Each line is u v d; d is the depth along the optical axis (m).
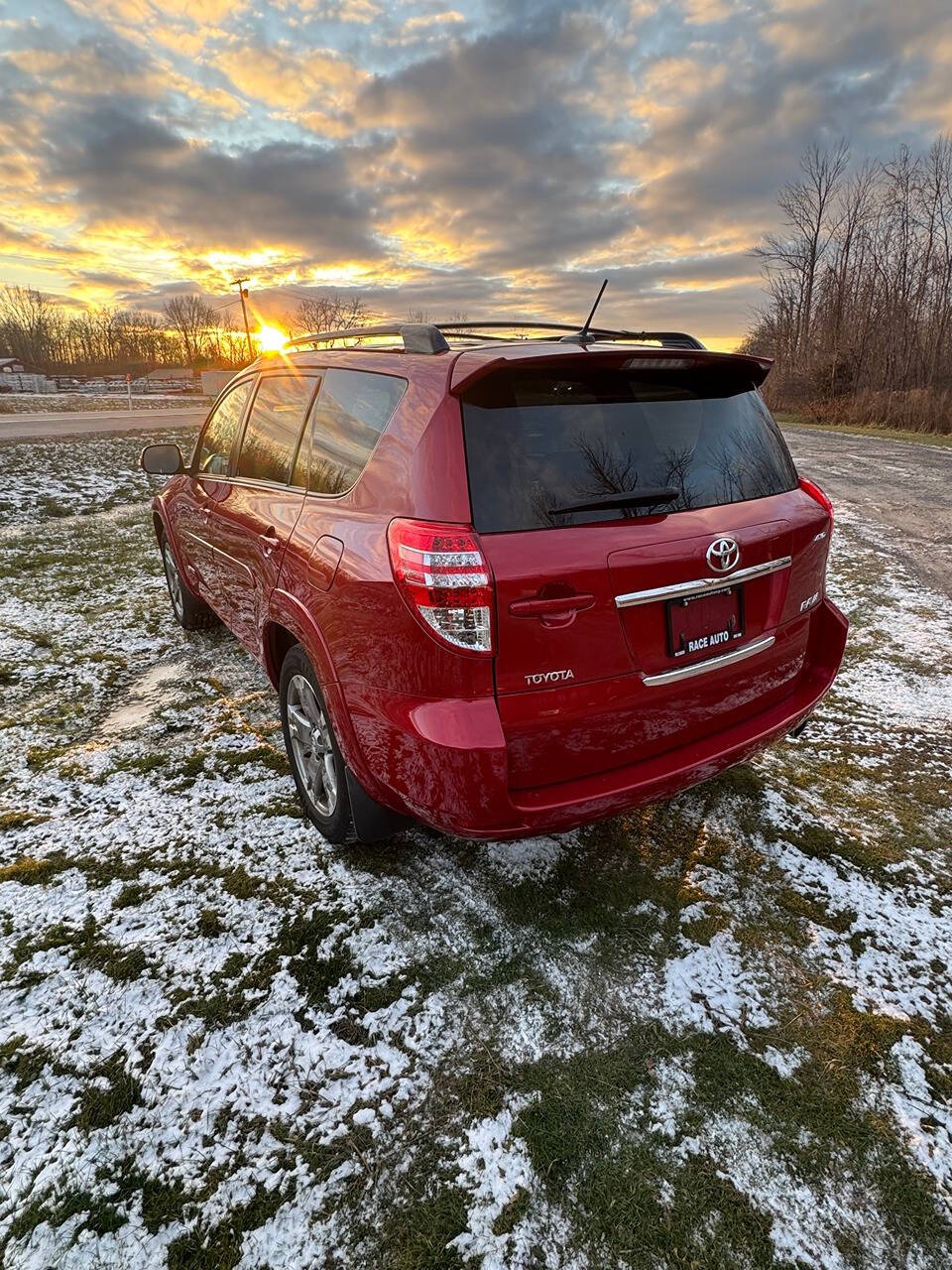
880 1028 1.99
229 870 2.56
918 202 35.62
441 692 1.87
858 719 3.80
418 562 1.83
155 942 2.24
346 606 2.09
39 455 13.77
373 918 2.34
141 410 33.03
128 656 4.54
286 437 2.90
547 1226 1.52
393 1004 2.03
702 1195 1.58
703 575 2.08
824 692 2.62
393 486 2.01
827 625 2.67
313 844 2.71
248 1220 1.52
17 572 6.60
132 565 6.94
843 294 42.34
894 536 8.35
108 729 3.60
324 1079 1.82
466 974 2.13
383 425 2.16
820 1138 1.71
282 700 2.89
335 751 2.43
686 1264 1.46
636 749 2.11
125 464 13.98
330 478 2.42
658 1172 1.62
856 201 41.47
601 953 2.22
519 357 1.91
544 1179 1.61
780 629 2.44
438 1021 1.98
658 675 2.07
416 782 1.97
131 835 2.75
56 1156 1.63
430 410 1.96
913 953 2.25
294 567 2.46
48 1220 1.51
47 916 2.34
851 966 2.20
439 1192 1.58
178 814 2.89
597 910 2.39
